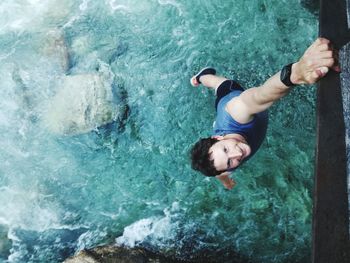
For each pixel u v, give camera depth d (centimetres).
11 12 324
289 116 271
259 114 153
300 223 247
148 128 286
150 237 257
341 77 106
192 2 310
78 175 284
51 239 267
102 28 312
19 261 260
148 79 294
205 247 249
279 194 258
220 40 297
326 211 104
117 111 286
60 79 296
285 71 103
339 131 107
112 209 272
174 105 287
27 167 286
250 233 250
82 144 287
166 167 278
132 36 307
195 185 271
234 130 152
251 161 268
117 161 284
